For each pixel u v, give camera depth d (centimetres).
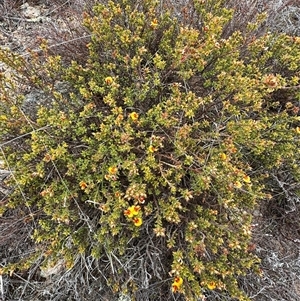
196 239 36
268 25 49
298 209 44
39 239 35
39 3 58
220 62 40
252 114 43
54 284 38
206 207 38
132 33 41
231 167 35
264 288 38
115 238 37
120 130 37
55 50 45
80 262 38
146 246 36
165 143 38
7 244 40
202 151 38
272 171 43
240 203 38
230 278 36
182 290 33
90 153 37
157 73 37
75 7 52
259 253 41
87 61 41
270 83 36
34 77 39
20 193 36
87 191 34
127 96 38
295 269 41
